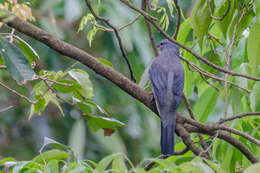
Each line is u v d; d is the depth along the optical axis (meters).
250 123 9.64
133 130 16.86
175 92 9.71
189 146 8.83
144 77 10.65
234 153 9.38
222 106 14.96
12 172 6.61
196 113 10.62
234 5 8.60
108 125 8.52
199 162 5.47
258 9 7.81
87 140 16.94
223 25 8.67
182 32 10.62
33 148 17.77
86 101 8.12
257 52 8.25
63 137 17.50
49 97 8.15
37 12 14.35
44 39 8.08
